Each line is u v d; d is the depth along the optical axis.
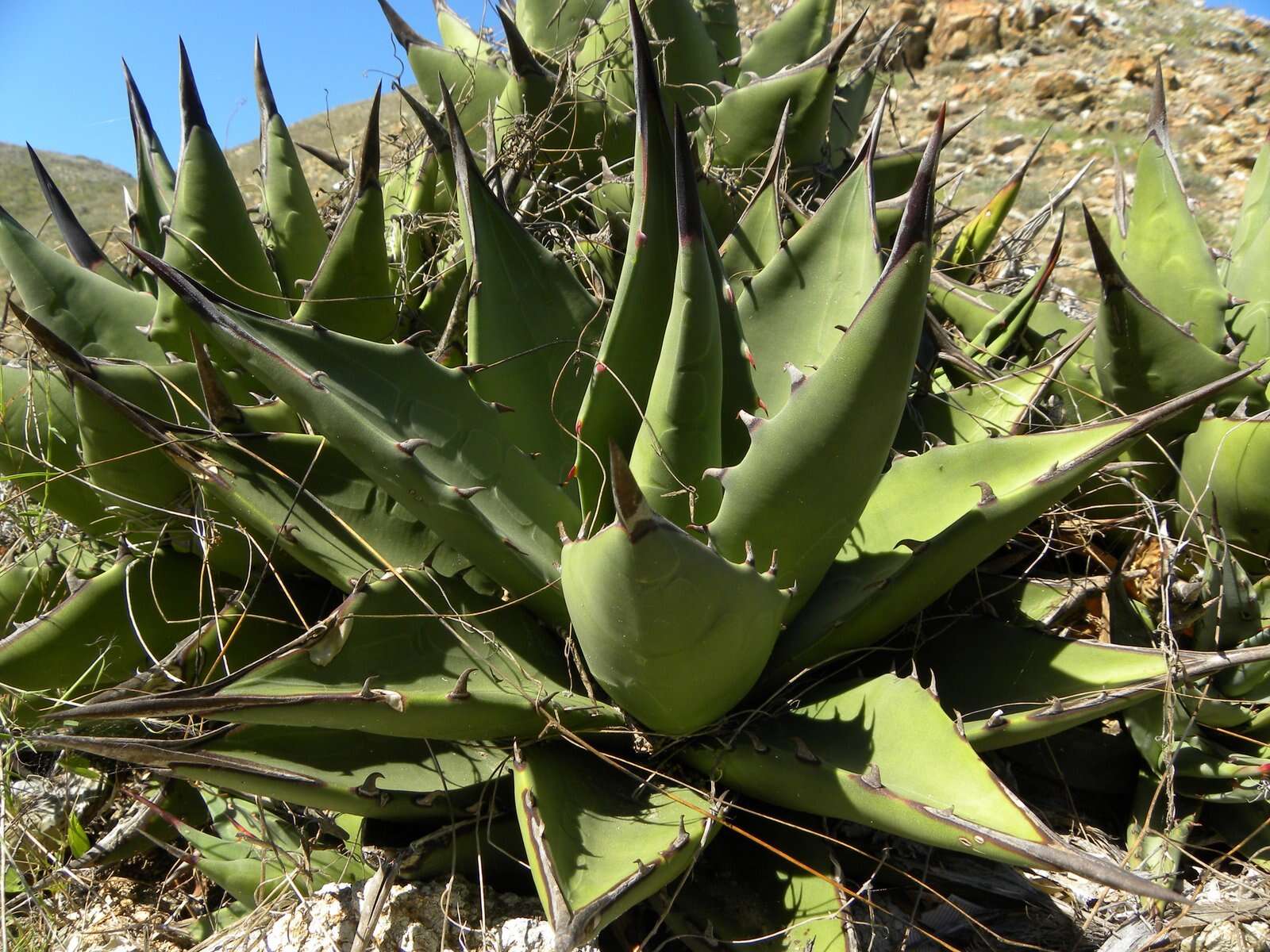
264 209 1.20
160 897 0.99
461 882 0.85
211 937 0.87
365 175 1.02
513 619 0.91
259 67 1.17
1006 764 1.00
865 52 1.74
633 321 0.88
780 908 0.80
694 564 0.68
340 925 0.82
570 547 0.73
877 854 0.87
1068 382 1.19
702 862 0.84
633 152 1.43
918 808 0.68
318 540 0.88
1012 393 1.10
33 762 1.13
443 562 0.92
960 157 6.24
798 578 0.85
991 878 0.88
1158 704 0.92
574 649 0.88
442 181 1.38
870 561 0.92
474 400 0.91
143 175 1.17
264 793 0.78
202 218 1.02
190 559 1.01
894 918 0.84
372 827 0.88
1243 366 1.09
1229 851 0.94
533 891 0.88
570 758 0.84
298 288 1.16
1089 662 0.86
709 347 0.83
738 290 1.14
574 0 1.58
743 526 0.81
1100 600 1.09
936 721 0.74
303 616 0.99
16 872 0.95
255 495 0.88
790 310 1.02
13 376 1.04
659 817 0.78
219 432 0.87
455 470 0.88
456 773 0.83
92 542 1.11
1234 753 0.96
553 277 1.01
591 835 0.76
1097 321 1.08
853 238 0.99
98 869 1.04
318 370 0.84
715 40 1.63
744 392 0.95
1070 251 4.25
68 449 1.03
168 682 0.90
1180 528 1.09
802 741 0.76
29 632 0.96
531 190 1.34
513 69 1.38
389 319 1.10
